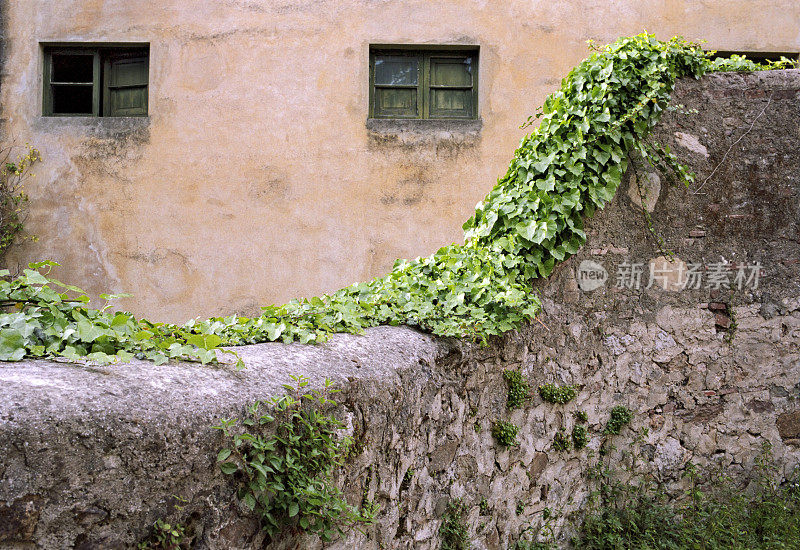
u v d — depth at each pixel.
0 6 7.04
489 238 3.79
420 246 6.89
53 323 1.98
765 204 4.16
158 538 1.59
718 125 4.14
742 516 3.88
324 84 6.95
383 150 6.92
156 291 6.90
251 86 6.95
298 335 2.54
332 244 6.91
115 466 1.53
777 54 7.04
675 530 3.77
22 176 6.98
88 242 6.93
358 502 2.32
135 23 6.96
